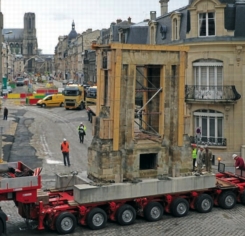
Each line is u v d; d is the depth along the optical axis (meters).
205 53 31.61
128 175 19.09
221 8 30.84
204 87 31.81
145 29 47.22
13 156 32.19
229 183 21.20
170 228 17.83
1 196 16.33
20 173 17.86
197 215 19.59
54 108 64.94
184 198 19.75
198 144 31.56
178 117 19.89
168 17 36.94
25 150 34.47
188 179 19.53
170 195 19.23
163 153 19.81
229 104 31.05
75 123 49.34
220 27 31.00
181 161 19.91
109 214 18.20
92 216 17.48
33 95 76.06
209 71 31.83
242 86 31.14
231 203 20.64
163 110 19.84
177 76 19.80
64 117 54.34
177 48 19.62
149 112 20.73
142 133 20.97
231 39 30.66
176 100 19.88
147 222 18.58
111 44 18.39
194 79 32.44
